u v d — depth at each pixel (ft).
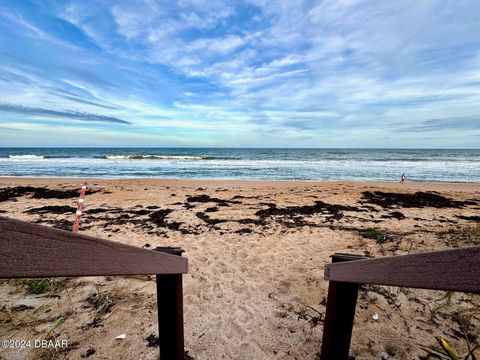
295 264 15.14
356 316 9.96
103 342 8.42
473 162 122.72
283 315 10.33
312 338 9.04
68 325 9.12
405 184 55.57
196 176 75.41
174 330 6.48
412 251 16.29
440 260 3.04
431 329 9.23
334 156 179.63
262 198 36.29
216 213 27.37
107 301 10.61
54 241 2.69
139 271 4.32
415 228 22.02
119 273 3.75
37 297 10.70
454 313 10.03
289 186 50.03
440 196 38.11
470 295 11.21
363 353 8.19
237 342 8.83
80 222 23.43
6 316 9.38
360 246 17.75
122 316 9.77
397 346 8.47
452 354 5.57
